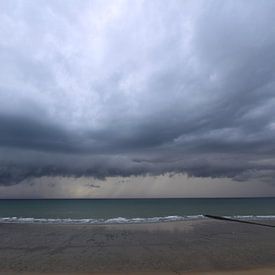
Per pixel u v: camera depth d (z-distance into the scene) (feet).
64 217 143.33
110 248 52.37
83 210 204.13
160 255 46.80
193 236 66.33
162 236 66.28
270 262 42.47
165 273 36.99
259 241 59.72
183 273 36.99
